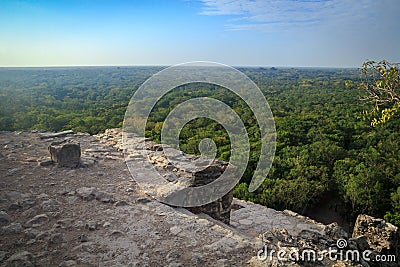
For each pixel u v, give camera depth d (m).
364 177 15.87
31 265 3.36
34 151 7.71
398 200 14.39
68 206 4.88
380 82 5.11
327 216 15.91
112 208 4.94
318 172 17.38
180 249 3.94
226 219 6.48
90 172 6.48
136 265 3.54
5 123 23.44
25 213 4.52
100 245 3.90
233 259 3.80
